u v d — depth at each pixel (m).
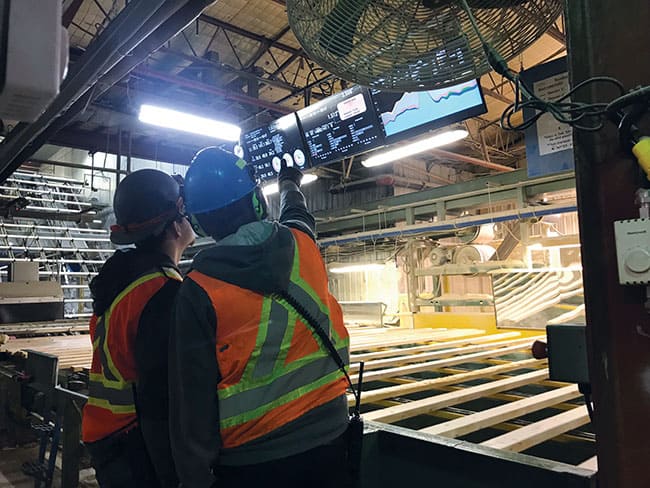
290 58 7.30
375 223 8.86
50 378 3.09
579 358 1.19
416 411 2.68
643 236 0.94
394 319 9.16
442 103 3.74
